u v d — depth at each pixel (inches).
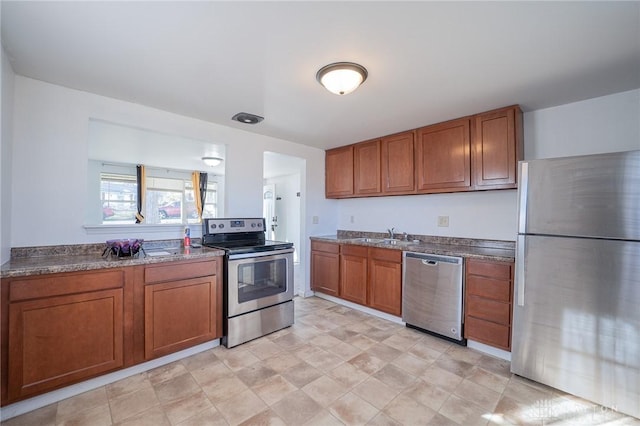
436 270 105.0
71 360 70.1
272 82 80.8
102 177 213.5
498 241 111.7
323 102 95.1
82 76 77.7
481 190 105.2
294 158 156.6
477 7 51.0
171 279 86.4
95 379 75.1
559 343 73.3
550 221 74.1
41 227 80.7
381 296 123.8
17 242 77.0
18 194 77.0
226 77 78.1
